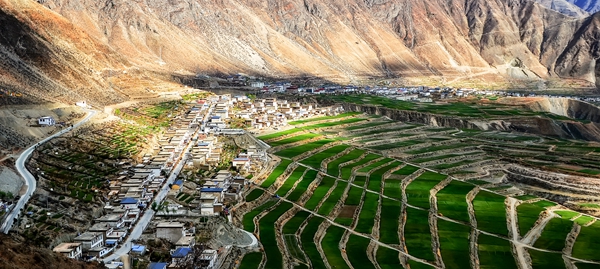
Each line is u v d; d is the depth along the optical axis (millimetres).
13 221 171000
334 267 176500
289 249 188500
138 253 168250
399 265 181250
